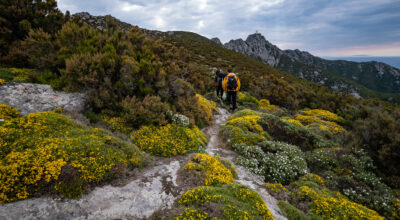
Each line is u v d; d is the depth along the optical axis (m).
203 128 11.26
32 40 8.21
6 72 7.89
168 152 7.03
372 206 5.95
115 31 10.59
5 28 8.79
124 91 8.70
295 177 7.24
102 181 4.70
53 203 3.81
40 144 4.75
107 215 3.89
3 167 3.82
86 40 9.16
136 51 10.45
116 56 8.78
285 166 7.38
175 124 8.70
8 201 3.60
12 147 4.45
